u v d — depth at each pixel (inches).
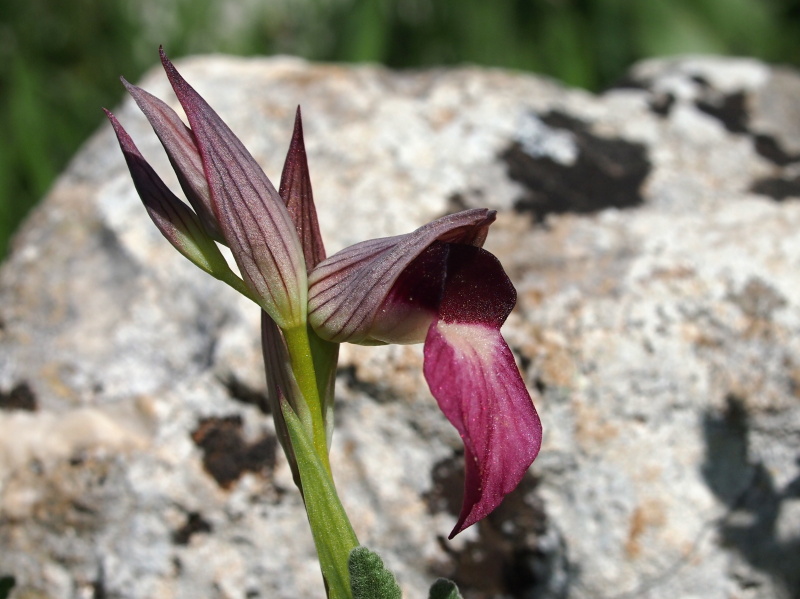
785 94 9.9
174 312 8.1
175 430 7.6
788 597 7.6
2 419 7.8
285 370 5.3
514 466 4.9
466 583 7.5
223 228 5.2
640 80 10.2
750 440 7.5
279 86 9.4
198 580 7.4
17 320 8.3
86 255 8.5
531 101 9.2
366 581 5.1
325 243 8.1
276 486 7.5
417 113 9.0
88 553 7.5
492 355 5.0
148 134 9.1
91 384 7.9
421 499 7.5
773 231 8.0
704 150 9.1
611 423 7.4
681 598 7.4
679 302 7.6
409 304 5.1
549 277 7.8
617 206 8.4
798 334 7.5
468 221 5.1
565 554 7.4
